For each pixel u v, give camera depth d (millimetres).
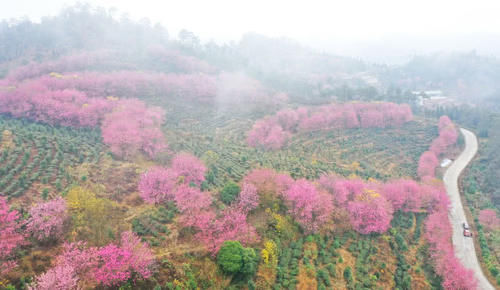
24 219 37812
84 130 78312
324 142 106750
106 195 49469
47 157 55281
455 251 58562
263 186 53125
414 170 95562
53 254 34562
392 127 122062
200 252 39062
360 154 102312
